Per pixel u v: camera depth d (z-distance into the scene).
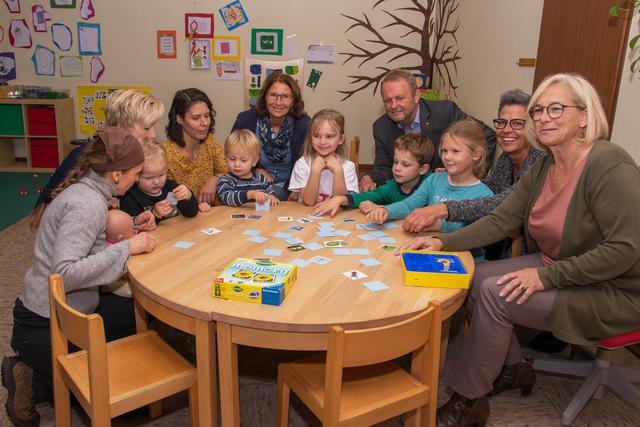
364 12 5.28
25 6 5.43
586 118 1.67
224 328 1.40
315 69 5.43
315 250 1.84
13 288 2.96
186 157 2.82
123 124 2.18
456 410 1.82
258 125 3.28
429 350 1.48
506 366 2.01
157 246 1.85
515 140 2.39
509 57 3.25
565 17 2.57
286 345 1.37
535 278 1.69
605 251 1.59
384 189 2.60
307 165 2.69
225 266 1.68
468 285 1.57
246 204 2.47
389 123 3.29
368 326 1.37
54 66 5.56
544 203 1.83
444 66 4.79
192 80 5.50
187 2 5.31
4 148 5.79
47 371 1.74
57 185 1.96
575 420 1.97
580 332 1.70
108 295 1.88
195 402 1.61
